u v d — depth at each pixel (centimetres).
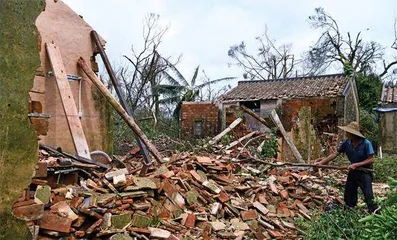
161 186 461
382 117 1466
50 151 524
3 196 216
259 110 1866
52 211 353
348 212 535
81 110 695
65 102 616
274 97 1767
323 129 1667
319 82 1891
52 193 385
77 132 608
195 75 2431
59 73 631
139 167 580
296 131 1032
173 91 2234
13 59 220
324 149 1251
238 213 510
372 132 1875
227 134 1034
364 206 567
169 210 448
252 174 670
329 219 489
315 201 615
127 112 697
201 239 416
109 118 747
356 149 562
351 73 1866
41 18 636
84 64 692
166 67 2309
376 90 2192
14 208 304
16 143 221
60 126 650
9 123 218
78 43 706
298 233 502
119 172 460
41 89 624
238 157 780
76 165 469
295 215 559
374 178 965
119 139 1134
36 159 234
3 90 215
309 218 548
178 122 2098
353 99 1881
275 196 600
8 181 218
